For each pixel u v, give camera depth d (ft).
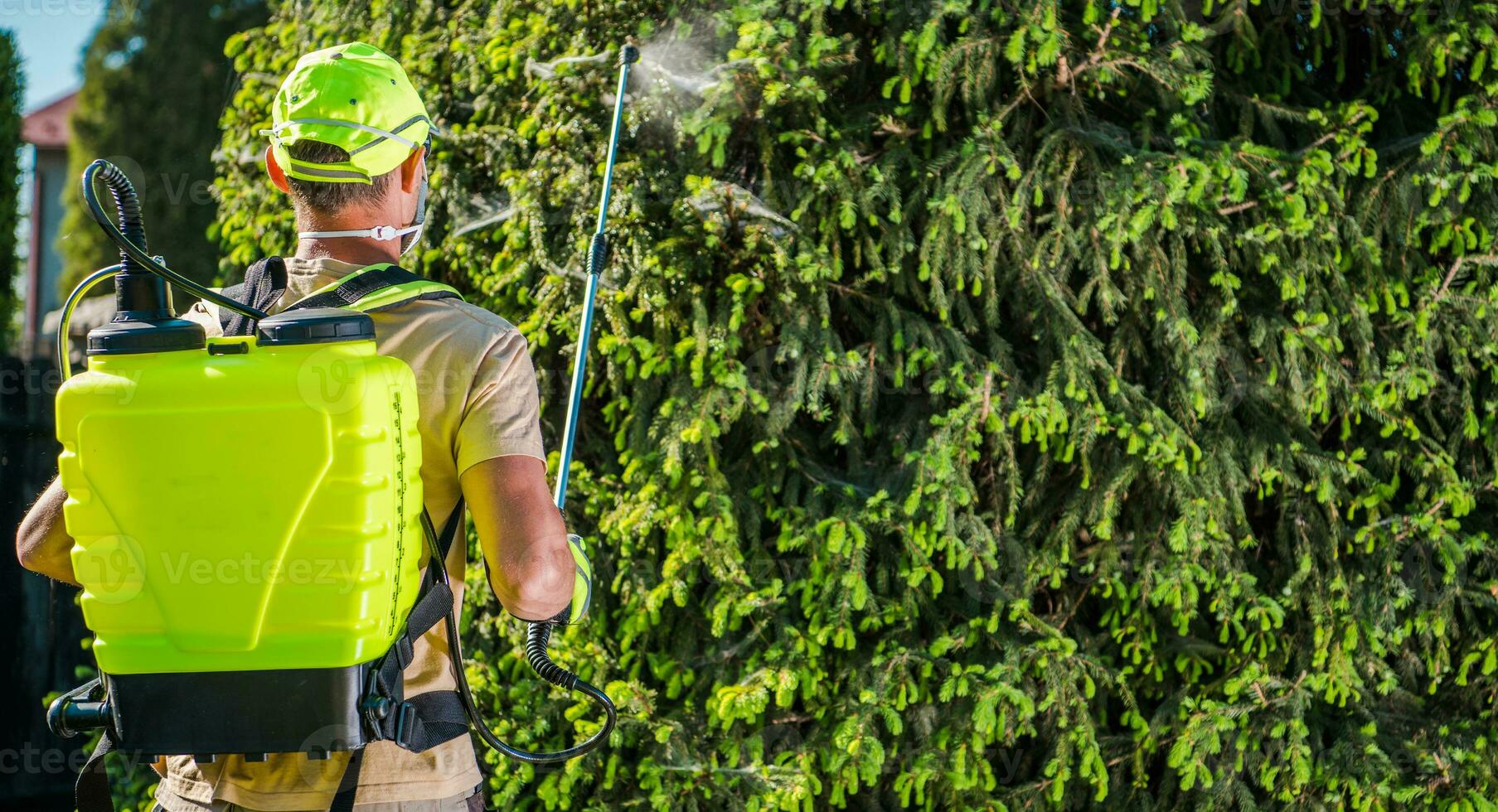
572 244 12.25
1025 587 12.15
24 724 18.40
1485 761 12.59
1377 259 12.19
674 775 11.43
